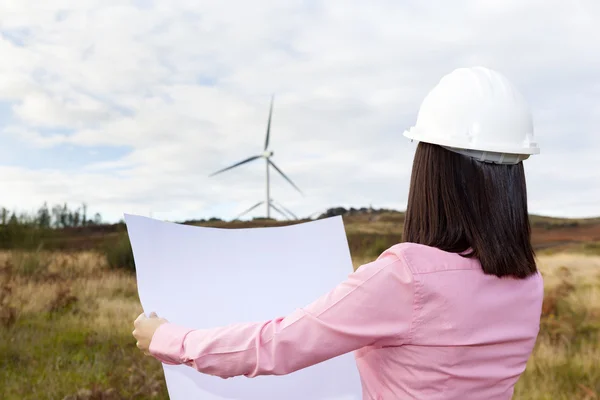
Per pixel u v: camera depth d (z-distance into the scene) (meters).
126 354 3.40
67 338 3.65
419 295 0.77
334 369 1.21
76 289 4.79
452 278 0.79
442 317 0.78
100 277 5.22
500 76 0.88
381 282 0.79
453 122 0.83
